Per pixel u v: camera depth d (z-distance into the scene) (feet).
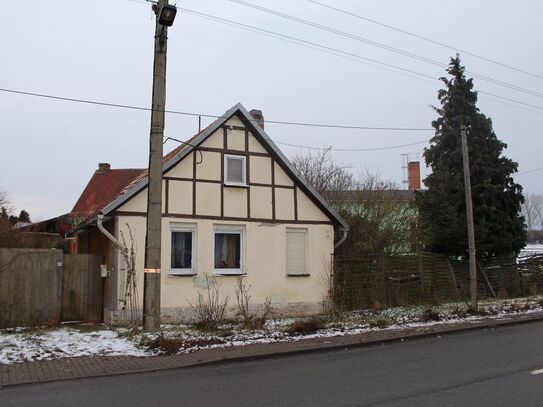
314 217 55.11
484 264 73.77
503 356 32.30
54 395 23.70
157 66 37.37
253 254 50.85
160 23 34.96
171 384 25.66
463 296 67.67
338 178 81.46
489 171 73.31
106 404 22.09
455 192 73.92
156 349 33.04
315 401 22.09
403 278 60.54
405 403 21.57
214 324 42.01
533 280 79.82
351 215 68.44
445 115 76.69
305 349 34.04
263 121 61.93
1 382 25.82
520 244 76.69
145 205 45.42
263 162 52.39
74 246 72.54
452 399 22.11
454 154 73.51
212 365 30.35
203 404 21.90
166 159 49.52
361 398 22.50
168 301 45.96
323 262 55.06
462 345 36.91
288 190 53.62
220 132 50.19
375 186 82.58
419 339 40.01
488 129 75.66
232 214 50.01
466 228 69.10
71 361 30.60
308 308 53.31
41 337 37.58
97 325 44.60
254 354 32.24
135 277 44.11
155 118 37.11
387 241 69.41
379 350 35.22
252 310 50.08
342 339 37.91
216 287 48.39
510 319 49.96
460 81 76.74
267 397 22.91
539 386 24.25
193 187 48.19
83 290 47.19
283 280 52.29
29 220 136.77
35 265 45.01
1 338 37.11
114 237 44.24
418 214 72.95
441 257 66.69
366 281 57.62
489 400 21.86
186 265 47.75
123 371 28.19
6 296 43.62
